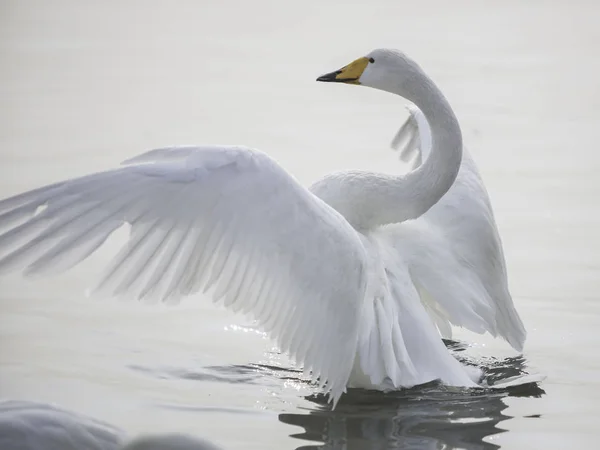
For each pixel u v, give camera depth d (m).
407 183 12.45
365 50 30.88
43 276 9.80
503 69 28.95
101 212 9.88
